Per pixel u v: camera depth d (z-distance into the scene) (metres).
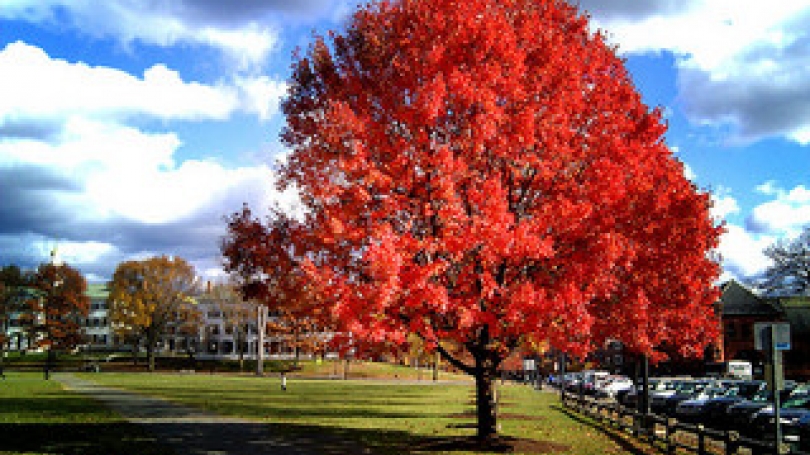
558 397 49.12
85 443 18.92
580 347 14.34
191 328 100.81
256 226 17.03
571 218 14.25
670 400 35.41
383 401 40.19
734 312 74.12
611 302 17.88
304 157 15.46
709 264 22.83
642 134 17.02
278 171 15.94
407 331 14.80
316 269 14.28
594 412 30.33
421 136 14.48
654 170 17.33
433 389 56.00
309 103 16.81
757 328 12.05
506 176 15.71
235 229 17.08
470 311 14.13
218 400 37.78
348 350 15.52
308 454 16.95
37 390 44.62
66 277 96.56
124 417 26.73
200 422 25.12
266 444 18.97
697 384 38.09
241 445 18.73
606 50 16.80
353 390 52.84
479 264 14.94
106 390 46.22
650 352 21.30
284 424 24.69
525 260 15.01
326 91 16.47
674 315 21.53
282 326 73.00
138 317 92.44
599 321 17.97
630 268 17.36
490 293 13.69
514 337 17.12
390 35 16.02
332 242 14.91
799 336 70.81
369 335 13.62
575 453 17.16
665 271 19.86
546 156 15.16
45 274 94.81
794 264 57.97
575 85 15.09
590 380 54.78
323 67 17.00
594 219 15.05
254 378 75.75
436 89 13.74
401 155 14.64
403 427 24.30
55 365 101.38
